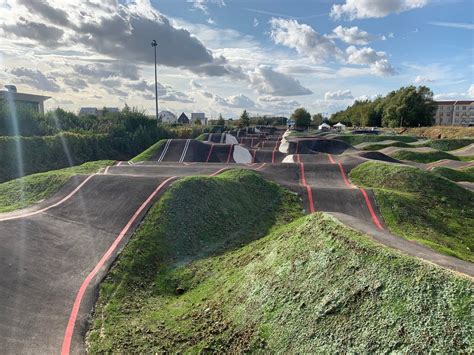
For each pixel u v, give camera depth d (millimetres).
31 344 6730
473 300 4766
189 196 14289
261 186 17906
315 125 114750
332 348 5180
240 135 60562
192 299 8305
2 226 11453
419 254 6055
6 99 33938
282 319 6047
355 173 21578
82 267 9523
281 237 8922
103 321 7566
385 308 5250
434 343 4574
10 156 24234
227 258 10266
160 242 11219
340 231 7047
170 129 48156
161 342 6707
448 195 17172
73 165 29281
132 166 22781
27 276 8820
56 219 12570
